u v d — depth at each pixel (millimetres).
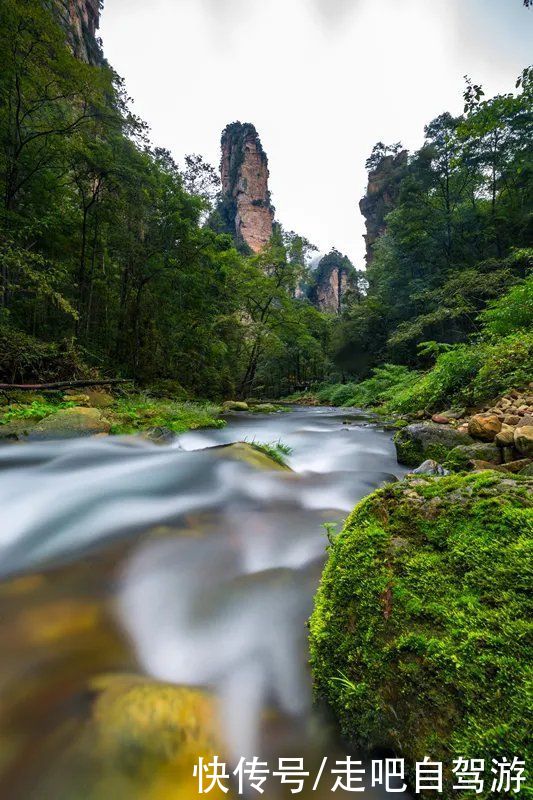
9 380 8867
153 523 3018
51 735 1256
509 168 23578
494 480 1827
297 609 1973
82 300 14859
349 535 1802
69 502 3438
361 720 1220
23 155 13562
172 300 19031
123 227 16125
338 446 6551
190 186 24766
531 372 6438
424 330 22547
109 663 1604
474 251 24281
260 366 41688
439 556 1492
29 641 1719
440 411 8008
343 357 30969
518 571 1283
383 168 58750
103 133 15180
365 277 46125
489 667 1060
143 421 7559
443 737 1027
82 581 2217
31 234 12953
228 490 3795
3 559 2467
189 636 1796
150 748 1227
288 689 1504
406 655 1211
